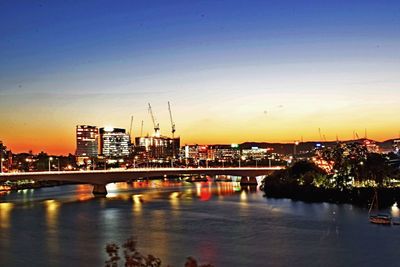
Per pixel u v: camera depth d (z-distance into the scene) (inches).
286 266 4552.2
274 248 5260.8
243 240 5703.7
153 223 7062.0
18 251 5216.5
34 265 4650.6
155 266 1910.7
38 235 6141.7
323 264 4621.1
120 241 5708.7
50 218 7662.4
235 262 4692.4
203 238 5841.5
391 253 5024.6
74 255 5014.8
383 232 6131.9
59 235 6136.8
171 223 7047.2
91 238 5925.2
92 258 4881.9
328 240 5659.5
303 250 5162.4
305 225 6722.4
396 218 7273.6
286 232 6190.9
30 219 7549.2
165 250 5196.9
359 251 5113.2
